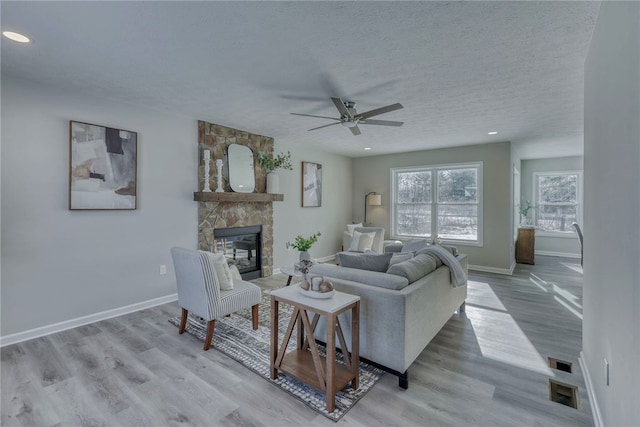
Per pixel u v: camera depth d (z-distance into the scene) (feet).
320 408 6.33
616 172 4.81
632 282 4.03
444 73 9.00
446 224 20.98
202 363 8.08
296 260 19.71
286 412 6.23
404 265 8.08
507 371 7.77
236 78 9.37
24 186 9.37
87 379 7.31
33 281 9.58
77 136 10.35
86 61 8.26
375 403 6.52
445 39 7.16
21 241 9.35
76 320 10.46
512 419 6.05
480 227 19.48
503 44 7.36
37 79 9.41
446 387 7.09
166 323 10.75
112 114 11.26
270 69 8.75
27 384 7.10
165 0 5.75
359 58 8.10
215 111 12.67
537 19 6.35
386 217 23.47
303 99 11.19
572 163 24.07
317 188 21.33
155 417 6.06
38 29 6.72
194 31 6.84
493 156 18.95
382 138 17.78
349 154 23.50
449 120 13.76
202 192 13.60
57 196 10.00
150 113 12.35
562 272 18.90
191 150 13.76
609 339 5.24
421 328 7.76
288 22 6.50
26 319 9.46
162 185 12.75
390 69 8.71
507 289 15.14
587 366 7.20
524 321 11.05
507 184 18.49
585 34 6.84
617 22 4.70
